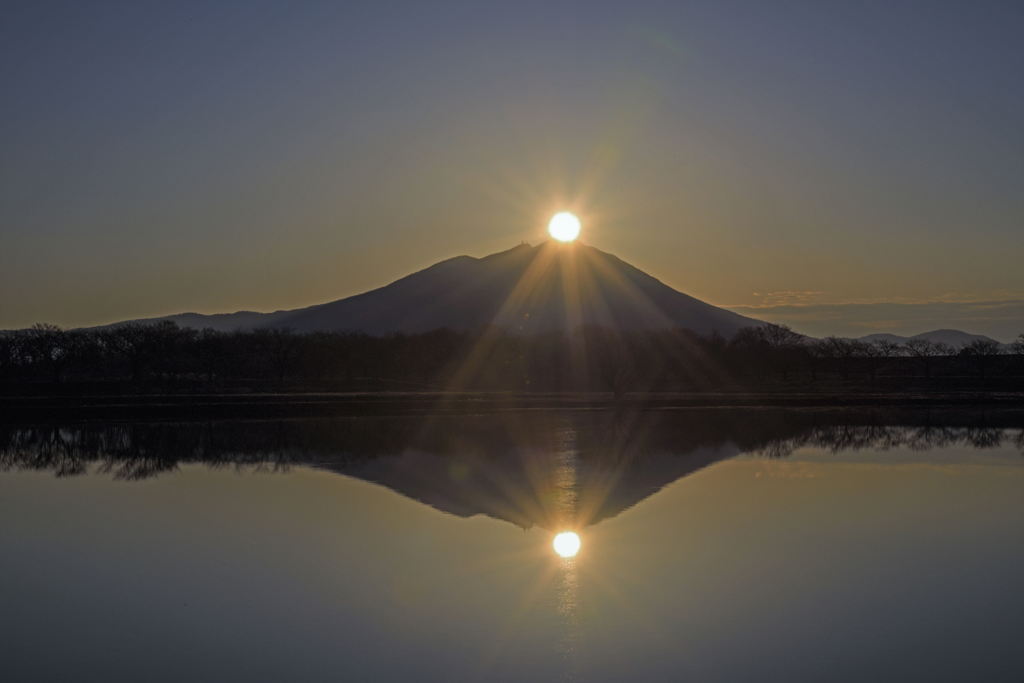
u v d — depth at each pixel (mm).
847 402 120500
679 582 31625
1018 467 58938
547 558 35031
